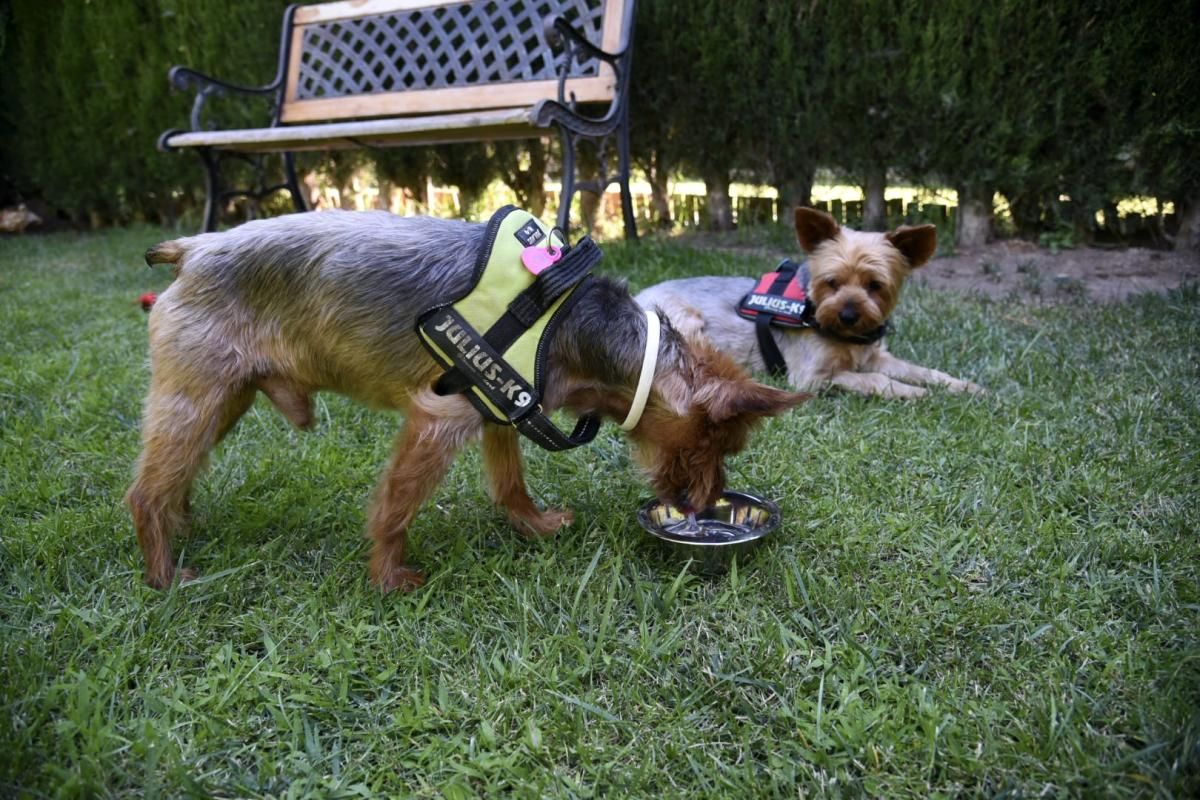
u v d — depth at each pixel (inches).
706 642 27.0
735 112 75.6
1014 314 57.4
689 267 67.6
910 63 68.1
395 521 28.8
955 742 22.0
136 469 30.0
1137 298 58.0
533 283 27.2
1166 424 39.5
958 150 69.5
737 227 85.0
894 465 37.4
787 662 25.5
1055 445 38.1
